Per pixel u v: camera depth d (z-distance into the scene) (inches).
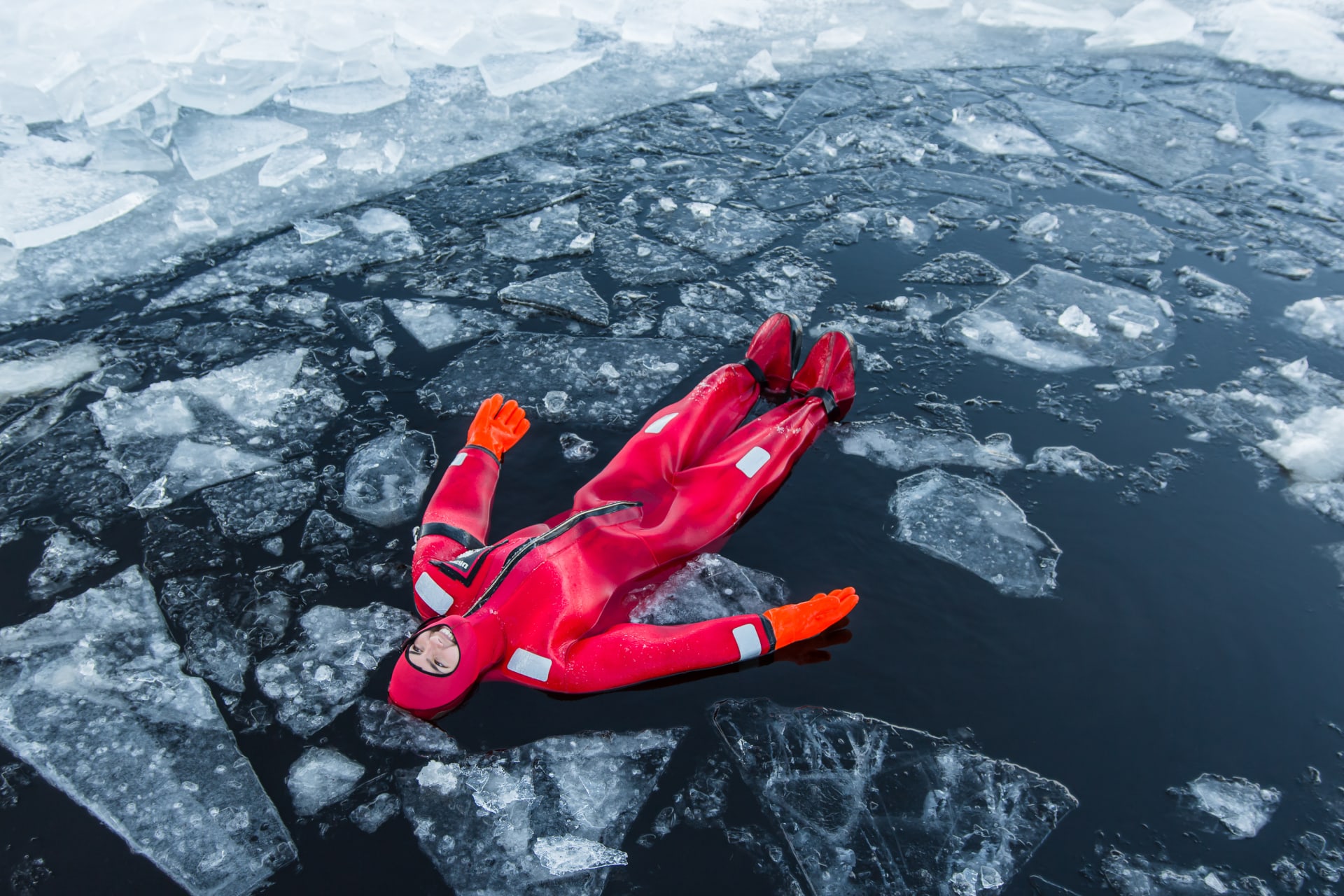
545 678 89.9
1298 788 86.9
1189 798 85.7
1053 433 128.0
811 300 153.5
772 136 205.5
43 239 161.5
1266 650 99.3
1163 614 102.6
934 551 108.3
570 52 235.1
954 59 245.0
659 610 100.3
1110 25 260.7
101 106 187.8
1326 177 195.9
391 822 83.2
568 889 78.5
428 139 199.6
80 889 78.1
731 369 122.3
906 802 85.0
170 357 138.9
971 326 148.8
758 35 253.1
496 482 113.9
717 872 79.8
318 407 129.9
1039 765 88.0
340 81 214.1
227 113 199.2
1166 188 191.2
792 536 109.6
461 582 94.2
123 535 110.5
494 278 157.9
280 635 98.9
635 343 142.6
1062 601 103.3
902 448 123.1
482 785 85.7
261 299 151.8
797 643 97.7
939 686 94.4
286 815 83.8
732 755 88.4
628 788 85.7
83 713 91.5
